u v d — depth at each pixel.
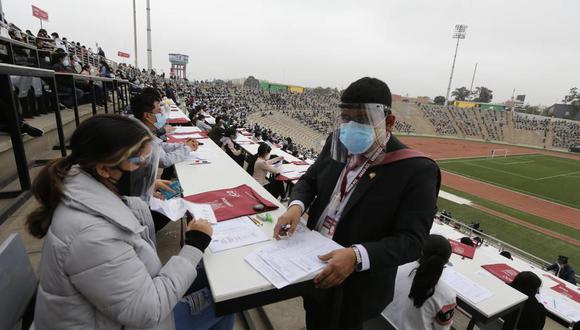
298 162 7.54
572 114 74.25
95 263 1.02
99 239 1.03
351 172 1.67
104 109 7.16
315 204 1.82
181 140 4.60
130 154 1.17
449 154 41.00
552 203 20.95
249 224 1.74
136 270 1.12
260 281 1.22
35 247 2.37
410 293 2.33
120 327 1.14
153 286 1.16
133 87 12.44
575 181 28.28
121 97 9.15
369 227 1.51
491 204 19.75
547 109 80.25
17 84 4.58
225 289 1.16
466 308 2.67
